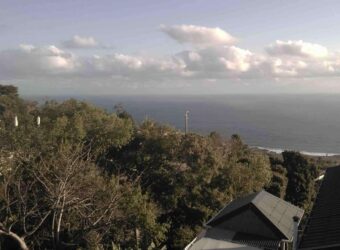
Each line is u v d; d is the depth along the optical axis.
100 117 50.28
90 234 23.36
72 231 23.92
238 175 40.38
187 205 36.62
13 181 23.58
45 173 24.12
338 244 15.95
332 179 29.19
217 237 28.62
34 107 83.94
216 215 31.66
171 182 38.97
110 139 45.97
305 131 196.12
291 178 53.72
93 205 23.70
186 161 42.62
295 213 31.73
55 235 21.58
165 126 53.50
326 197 24.55
